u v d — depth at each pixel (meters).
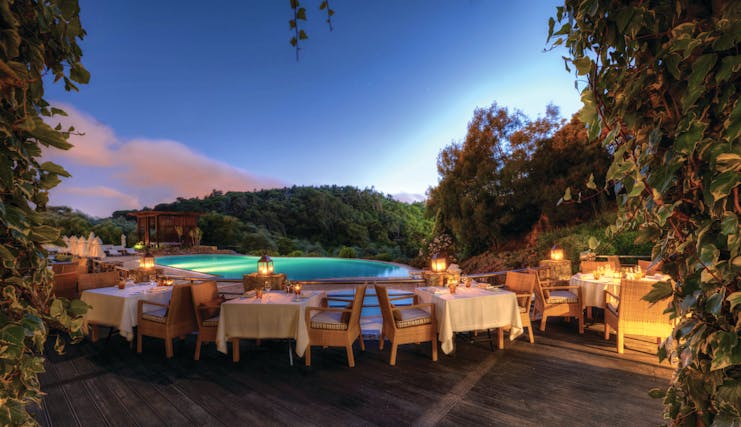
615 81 1.04
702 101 0.84
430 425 2.62
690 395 0.94
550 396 3.03
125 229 25.11
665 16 0.89
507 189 12.88
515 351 4.12
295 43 1.78
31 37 0.93
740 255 0.78
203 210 35.06
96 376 3.50
